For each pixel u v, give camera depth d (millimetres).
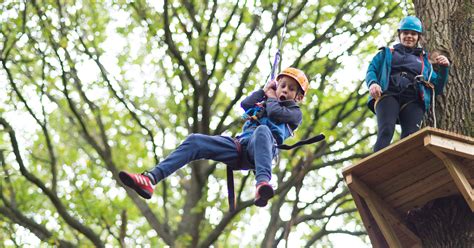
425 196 6387
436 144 5625
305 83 6027
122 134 13109
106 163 11758
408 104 6625
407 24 6848
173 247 11328
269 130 5762
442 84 6645
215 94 12078
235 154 5793
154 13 11859
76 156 13375
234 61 12070
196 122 11602
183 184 13156
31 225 11086
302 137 11438
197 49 11469
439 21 7254
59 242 10914
